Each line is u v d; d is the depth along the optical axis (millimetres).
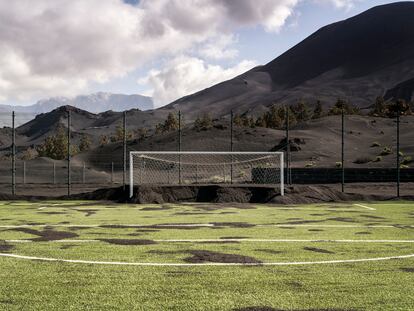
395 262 9352
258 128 75938
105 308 6270
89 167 63344
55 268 8703
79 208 21812
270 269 8648
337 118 85188
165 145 69562
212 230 14148
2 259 9539
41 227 14750
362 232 13828
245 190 26844
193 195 26547
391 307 6348
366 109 191125
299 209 21594
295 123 92688
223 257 9805
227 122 85875
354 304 6477
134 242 11766
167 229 14352
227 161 56562
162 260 9477
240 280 7797
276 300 6645
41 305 6391
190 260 9477
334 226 15266
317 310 6211
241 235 13078
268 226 15195
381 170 39375
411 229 14539
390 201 26156
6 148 172250
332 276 8102
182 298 6734
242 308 6273
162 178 46250
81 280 7789
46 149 82812
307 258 9727
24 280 7781
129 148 71375
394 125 80812
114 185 37750
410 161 52469
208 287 7348
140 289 7219
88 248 10859
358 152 63469
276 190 26625
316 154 61844
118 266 8898
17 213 19328
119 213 19469
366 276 8102
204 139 70125
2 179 47312
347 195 27078
